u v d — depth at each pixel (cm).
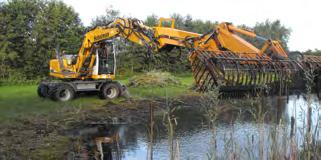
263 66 1011
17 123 1103
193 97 1683
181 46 1207
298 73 1023
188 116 1216
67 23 3155
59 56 1719
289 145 452
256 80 1010
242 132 891
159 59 3259
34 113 1270
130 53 3284
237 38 1104
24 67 2888
